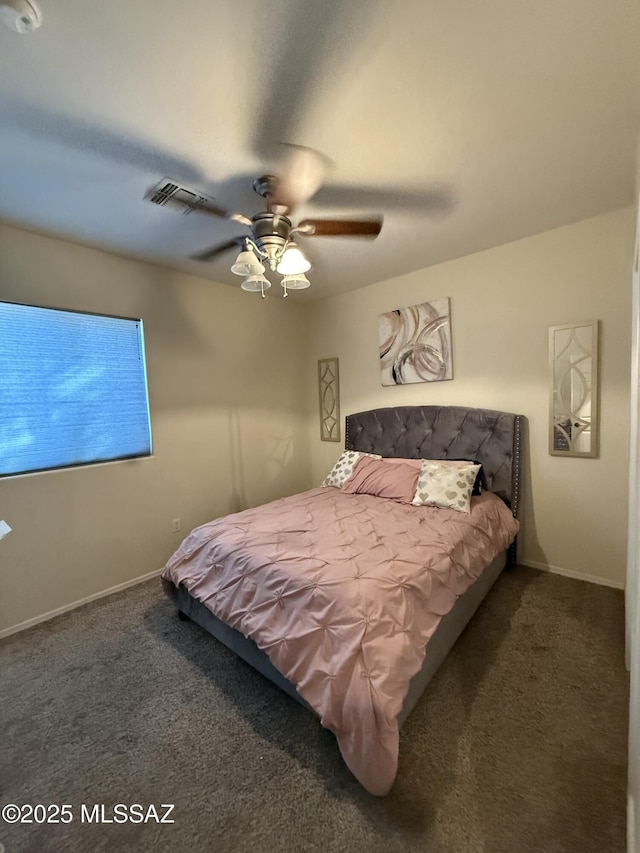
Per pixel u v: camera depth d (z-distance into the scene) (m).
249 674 1.89
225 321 3.51
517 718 1.55
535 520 2.81
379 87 1.30
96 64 1.17
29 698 1.77
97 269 2.66
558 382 2.62
